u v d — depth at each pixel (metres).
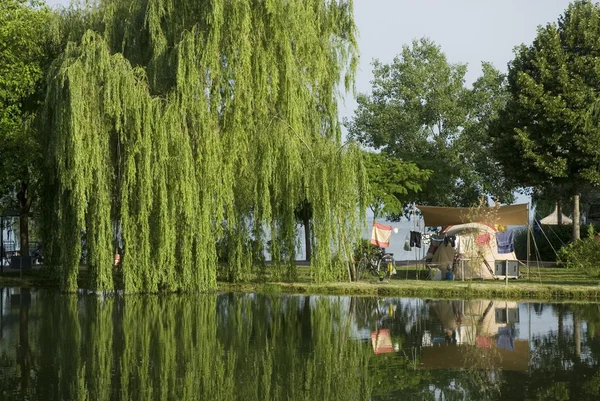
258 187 26.34
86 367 13.73
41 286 30.20
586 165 37.12
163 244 24.67
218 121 26.33
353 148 26.98
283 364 13.98
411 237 31.59
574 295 24.94
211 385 12.27
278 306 23.08
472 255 28.89
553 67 37.75
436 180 47.91
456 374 13.02
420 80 52.16
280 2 26.42
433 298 25.70
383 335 17.31
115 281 30.44
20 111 30.38
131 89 23.91
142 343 16.27
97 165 23.88
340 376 12.90
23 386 12.23
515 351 15.18
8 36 30.33
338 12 29.64
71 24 28.81
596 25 37.69
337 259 27.80
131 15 26.33
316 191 26.64
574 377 12.71
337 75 29.47
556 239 43.12
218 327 18.61
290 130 26.56
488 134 41.28
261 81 26.22
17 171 30.84
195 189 24.97
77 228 25.30
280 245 27.58
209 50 25.00
